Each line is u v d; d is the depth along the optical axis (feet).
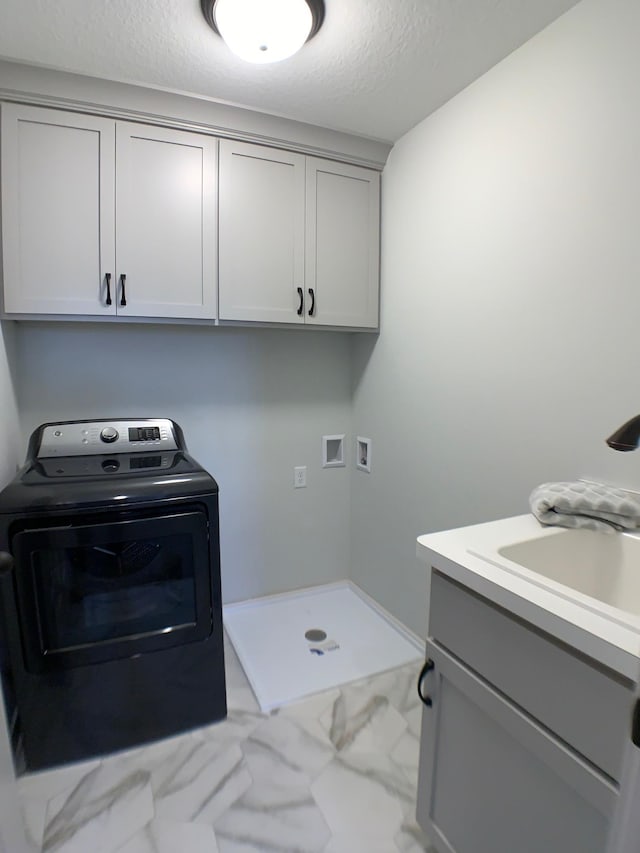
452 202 5.90
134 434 6.22
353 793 4.62
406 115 6.20
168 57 4.97
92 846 4.08
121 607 4.98
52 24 4.45
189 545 5.12
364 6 4.23
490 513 5.55
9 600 4.52
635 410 3.96
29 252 5.38
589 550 3.88
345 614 8.06
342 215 7.02
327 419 8.54
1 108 5.16
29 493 4.52
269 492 8.23
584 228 4.29
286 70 5.20
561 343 4.57
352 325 7.29
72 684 4.82
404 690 6.15
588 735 2.46
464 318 5.80
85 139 5.49
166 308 6.01
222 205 6.20
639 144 3.82
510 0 4.18
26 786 4.64
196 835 4.17
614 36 3.94
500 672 3.02
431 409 6.48
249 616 7.97
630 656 2.17
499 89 5.12
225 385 7.69
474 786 3.34
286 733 5.38
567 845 2.65
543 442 4.82
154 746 5.16
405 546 7.24
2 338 5.45
